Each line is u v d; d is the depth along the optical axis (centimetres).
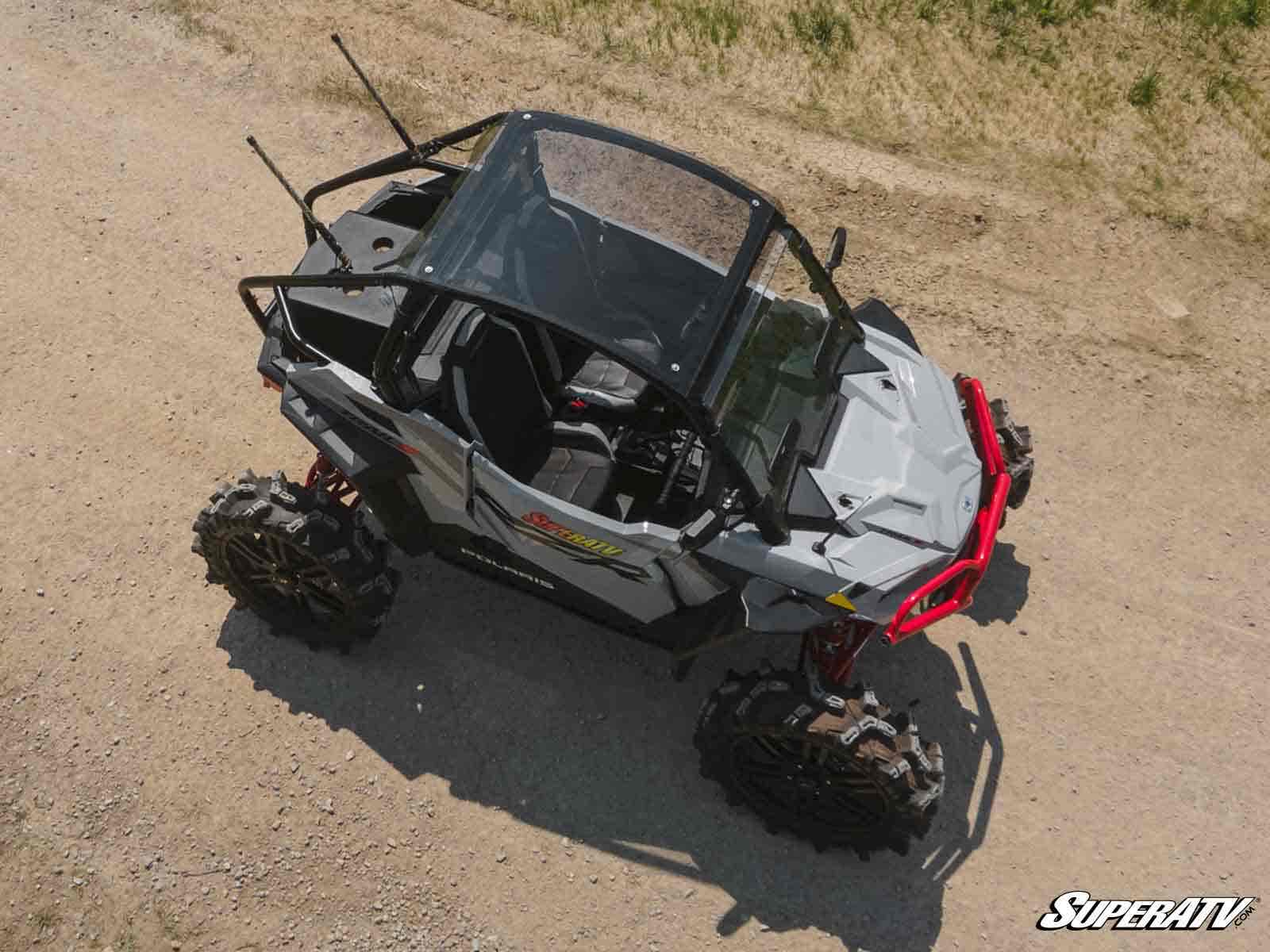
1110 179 895
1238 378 762
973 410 577
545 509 496
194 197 842
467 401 513
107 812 539
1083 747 580
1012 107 949
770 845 540
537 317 471
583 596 557
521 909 516
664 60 981
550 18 1020
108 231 814
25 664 589
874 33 1011
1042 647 618
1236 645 621
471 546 570
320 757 561
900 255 833
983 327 787
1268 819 557
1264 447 721
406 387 502
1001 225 859
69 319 755
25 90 924
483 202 498
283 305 536
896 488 512
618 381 576
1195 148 920
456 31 1005
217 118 908
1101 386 754
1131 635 625
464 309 532
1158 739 584
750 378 507
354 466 526
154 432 695
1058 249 844
